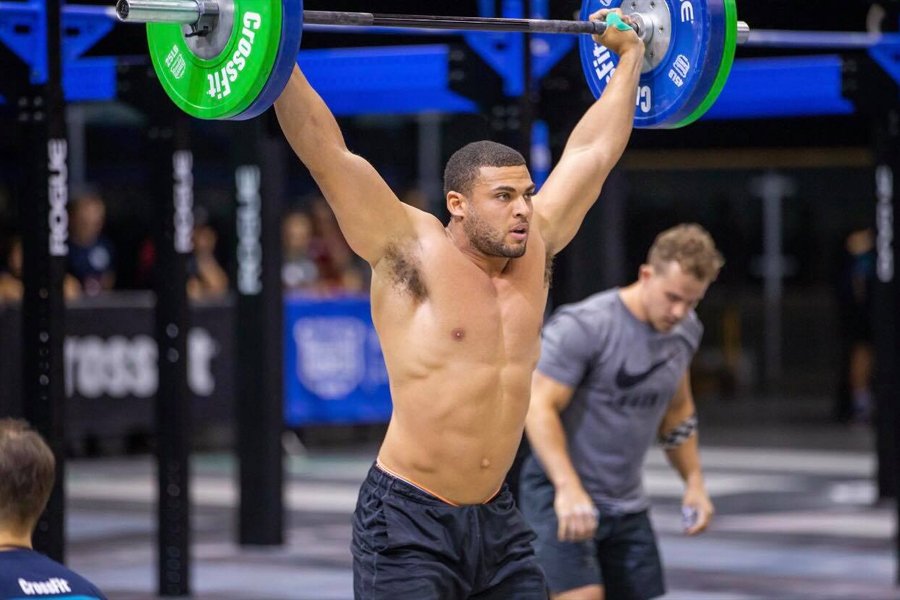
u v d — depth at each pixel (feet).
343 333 104.06
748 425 118.21
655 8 31.01
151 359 97.30
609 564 38.58
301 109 27.14
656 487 84.99
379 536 28.40
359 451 105.60
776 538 67.82
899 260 55.72
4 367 89.25
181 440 55.62
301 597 56.03
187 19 27.30
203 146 123.44
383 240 27.99
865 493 81.35
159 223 55.26
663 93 31.04
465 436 28.12
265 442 66.44
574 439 37.81
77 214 97.50
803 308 142.20
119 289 126.41
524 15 47.16
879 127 55.52
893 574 59.16
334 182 27.45
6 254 113.70
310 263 104.88
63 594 22.56
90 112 118.21
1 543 23.16
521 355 28.58
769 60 58.65
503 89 47.26
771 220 141.28
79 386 93.61
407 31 52.34
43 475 23.40
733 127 64.44
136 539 69.72
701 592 55.93
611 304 37.58
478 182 27.66
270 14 26.27
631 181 141.18
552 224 29.78
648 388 37.52
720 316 143.43
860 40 52.75
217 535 70.79
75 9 46.39
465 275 28.12
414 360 28.02
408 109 59.47
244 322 66.18
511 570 29.07
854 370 116.26
